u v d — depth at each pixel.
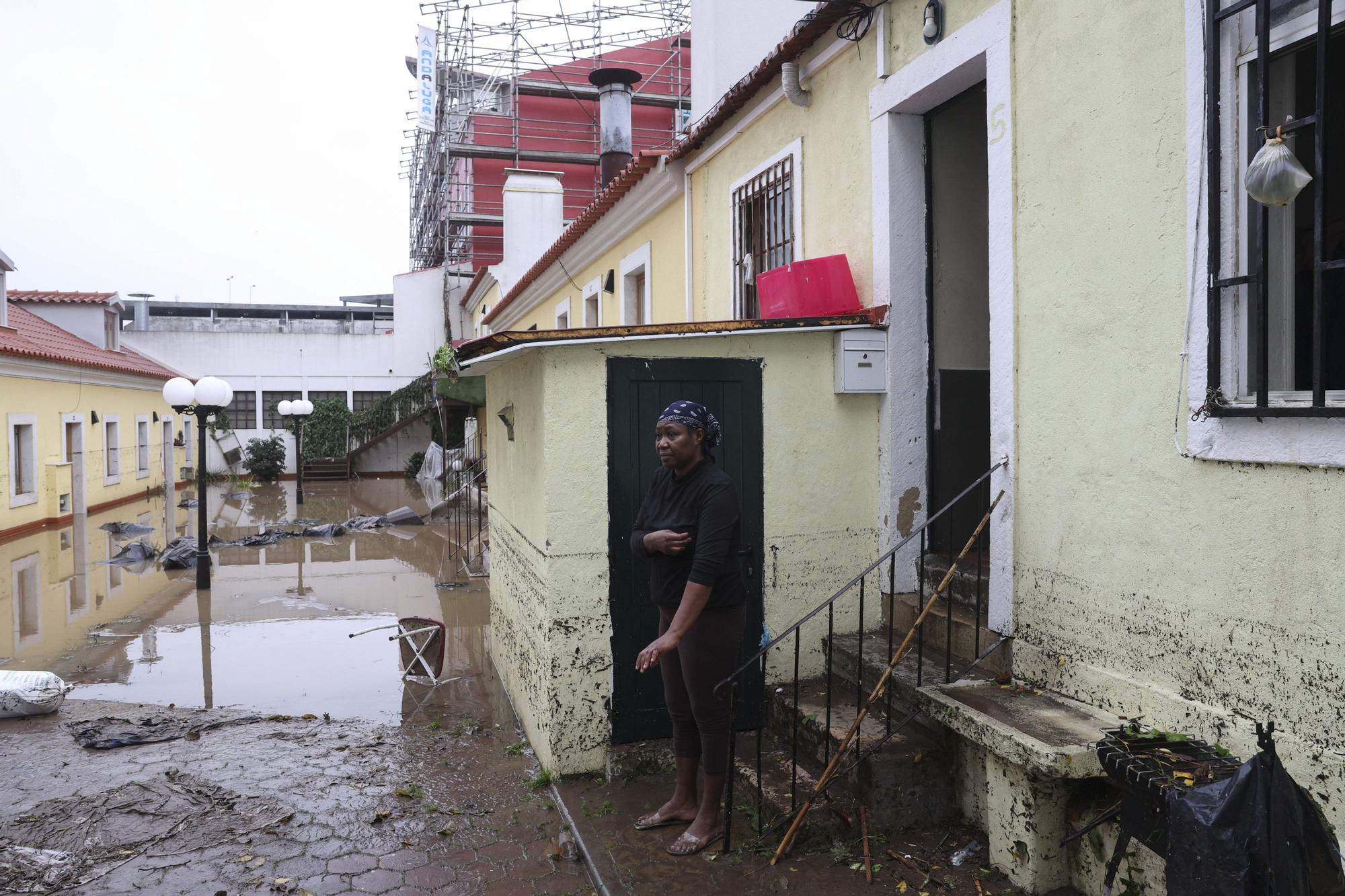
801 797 3.98
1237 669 2.97
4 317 19.05
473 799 4.70
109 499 22.44
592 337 4.59
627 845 3.90
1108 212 3.50
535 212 23.45
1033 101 3.91
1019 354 4.04
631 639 4.77
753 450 4.95
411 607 10.14
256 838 4.29
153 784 4.98
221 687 7.07
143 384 25.64
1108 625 3.53
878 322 5.06
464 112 28.42
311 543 15.41
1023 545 4.01
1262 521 2.88
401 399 31.08
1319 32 2.67
